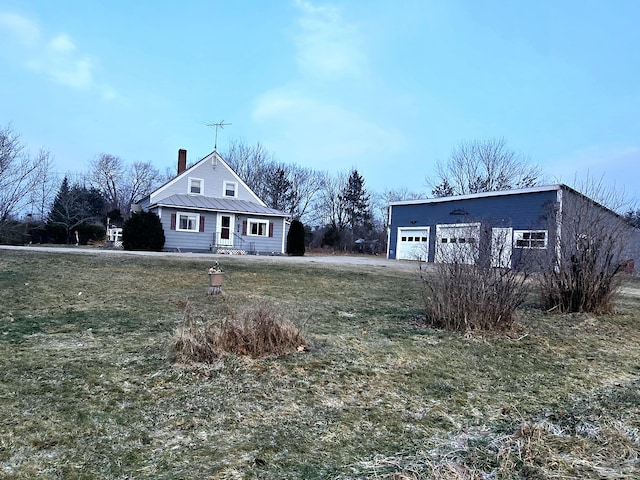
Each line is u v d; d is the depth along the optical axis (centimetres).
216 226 2203
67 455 217
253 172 4641
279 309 568
